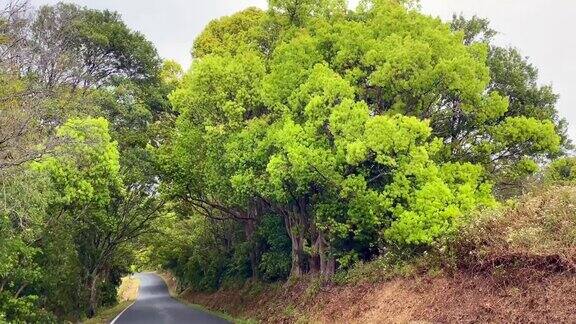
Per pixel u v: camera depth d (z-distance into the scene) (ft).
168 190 103.71
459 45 74.49
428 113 77.71
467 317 44.29
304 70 72.69
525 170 77.71
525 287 41.88
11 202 49.62
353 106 63.87
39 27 83.87
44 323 67.92
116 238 123.54
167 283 312.71
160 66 133.90
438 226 58.13
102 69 126.62
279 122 72.33
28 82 61.11
